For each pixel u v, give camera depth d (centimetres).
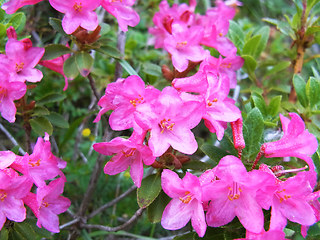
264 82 20
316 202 11
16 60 13
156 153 10
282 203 10
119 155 11
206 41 16
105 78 21
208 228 11
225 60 16
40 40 21
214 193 10
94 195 21
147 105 11
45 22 21
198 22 18
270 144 11
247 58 17
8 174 11
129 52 21
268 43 26
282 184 10
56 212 12
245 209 10
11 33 13
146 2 25
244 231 11
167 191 10
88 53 14
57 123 16
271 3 29
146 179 12
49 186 12
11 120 13
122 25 13
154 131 11
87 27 13
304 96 15
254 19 30
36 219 13
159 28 18
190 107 11
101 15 20
